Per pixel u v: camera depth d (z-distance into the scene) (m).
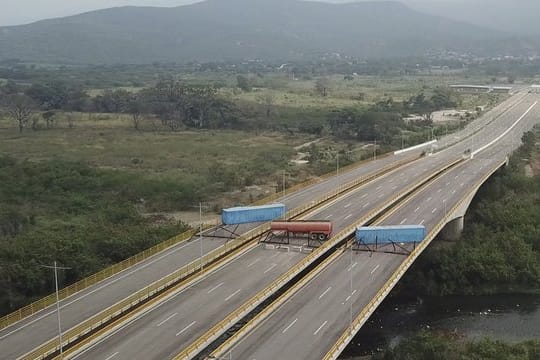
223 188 154.25
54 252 92.88
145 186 149.38
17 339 66.94
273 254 92.56
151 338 65.81
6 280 85.44
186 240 101.12
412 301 105.50
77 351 62.91
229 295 77.00
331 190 132.75
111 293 79.19
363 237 94.06
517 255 114.38
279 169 175.62
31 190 142.38
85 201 136.62
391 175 151.62
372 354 85.12
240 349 63.84
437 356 73.81
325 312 72.62
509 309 101.94
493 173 157.38
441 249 115.44
